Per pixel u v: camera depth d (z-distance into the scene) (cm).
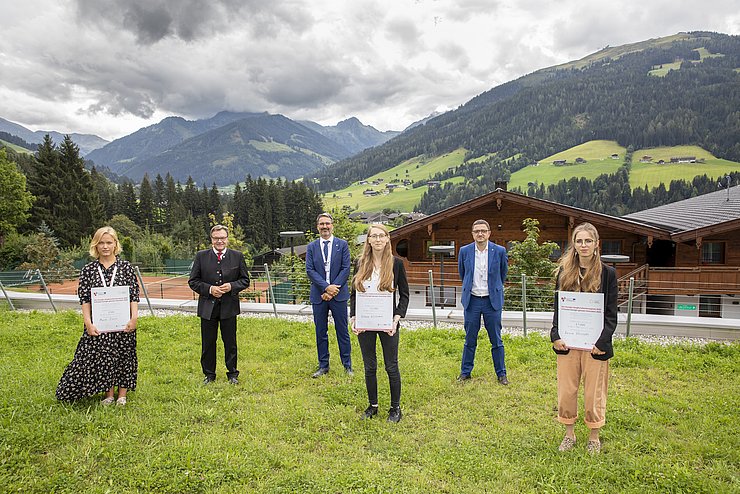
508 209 1955
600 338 404
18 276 2495
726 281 1619
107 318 517
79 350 517
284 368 678
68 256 3553
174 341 844
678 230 1641
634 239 1838
